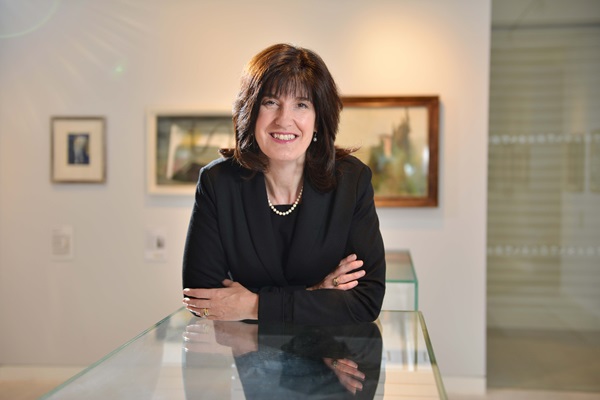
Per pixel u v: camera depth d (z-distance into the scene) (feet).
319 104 5.31
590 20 13.29
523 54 13.51
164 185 12.60
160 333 4.46
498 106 13.64
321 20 12.41
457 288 12.33
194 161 12.55
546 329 13.66
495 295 13.76
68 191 12.83
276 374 3.43
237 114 5.44
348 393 3.11
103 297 12.85
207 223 5.67
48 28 12.68
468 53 12.19
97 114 12.71
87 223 12.82
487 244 13.76
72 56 12.67
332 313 5.06
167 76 12.60
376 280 5.40
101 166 12.66
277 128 5.18
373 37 12.35
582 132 13.46
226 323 4.89
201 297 5.29
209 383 3.27
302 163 5.61
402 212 12.41
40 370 12.96
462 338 12.33
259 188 5.61
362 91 12.37
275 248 5.65
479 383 12.19
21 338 12.98
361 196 5.81
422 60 12.27
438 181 12.22
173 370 3.51
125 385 3.25
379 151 12.27
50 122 12.71
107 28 12.63
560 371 12.59
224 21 12.51
